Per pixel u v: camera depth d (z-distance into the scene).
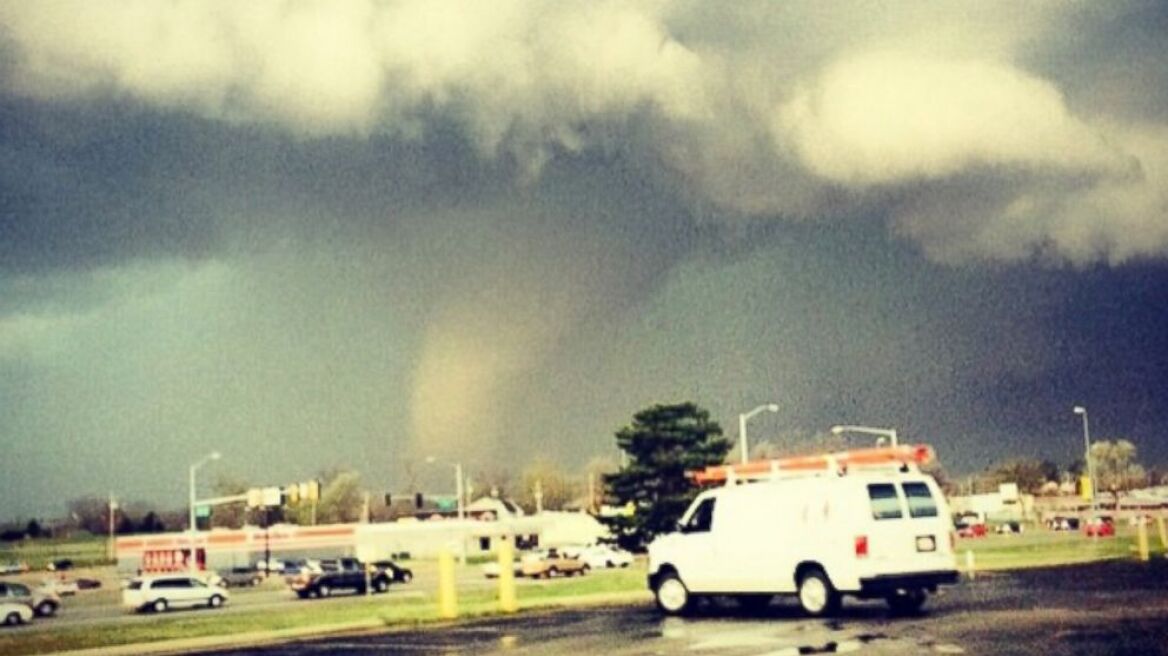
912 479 20.42
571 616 23.70
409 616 26.31
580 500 112.50
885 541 19.86
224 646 22.73
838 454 21.16
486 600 32.41
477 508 106.31
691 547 22.08
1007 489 84.06
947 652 14.24
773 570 20.94
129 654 22.39
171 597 47.09
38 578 82.00
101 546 116.62
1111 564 36.03
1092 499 77.44
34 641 27.55
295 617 31.31
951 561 20.33
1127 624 16.77
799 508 20.69
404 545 92.06
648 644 16.81
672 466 57.19
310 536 81.00
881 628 17.59
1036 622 17.59
